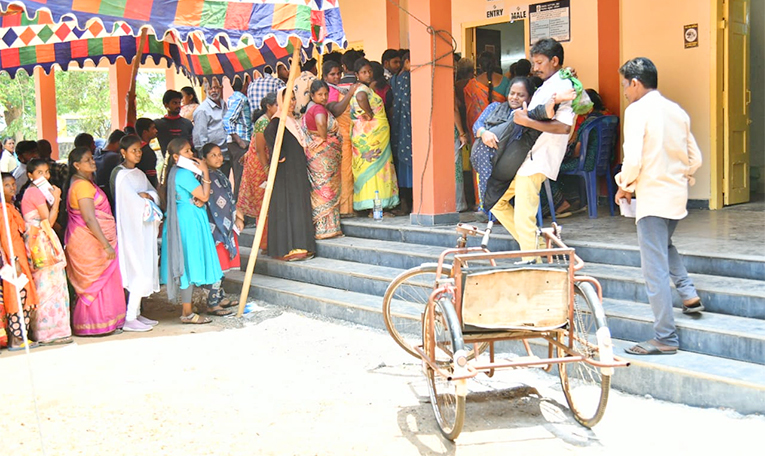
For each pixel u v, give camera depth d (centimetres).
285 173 786
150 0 564
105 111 1728
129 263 691
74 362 593
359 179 852
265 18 598
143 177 710
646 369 459
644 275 478
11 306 630
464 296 394
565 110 567
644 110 462
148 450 414
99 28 758
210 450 411
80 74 1700
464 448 403
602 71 913
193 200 696
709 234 653
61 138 1684
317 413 462
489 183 626
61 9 526
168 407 480
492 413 452
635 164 459
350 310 671
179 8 576
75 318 676
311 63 918
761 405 418
